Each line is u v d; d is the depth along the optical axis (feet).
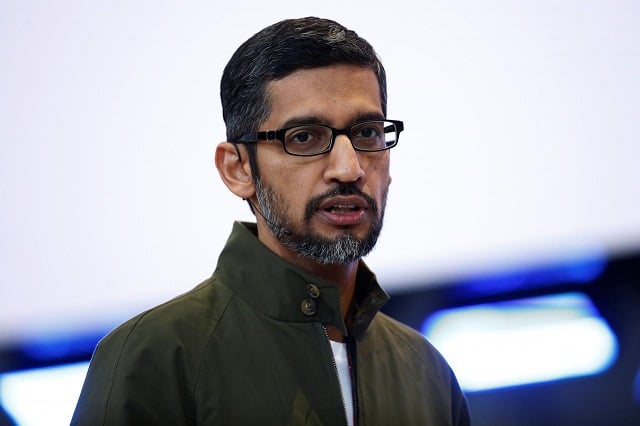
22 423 19.52
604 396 23.20
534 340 23.00
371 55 10.64
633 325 23.36
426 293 22.22
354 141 10.25
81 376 19.92
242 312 10.52
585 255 22.99
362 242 10.14
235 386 9.88
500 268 22.53
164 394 9.63
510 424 22.84
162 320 10.14
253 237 10.86
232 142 10.86
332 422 10.07
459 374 22.58
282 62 10.19
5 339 19.48
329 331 10.78
